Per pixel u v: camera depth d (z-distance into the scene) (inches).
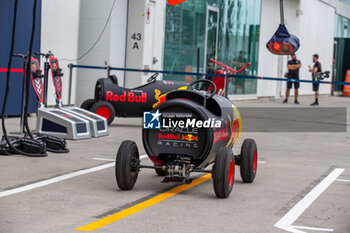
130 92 522.9
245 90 1046.4
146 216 234.8
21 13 560.4
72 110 482.0
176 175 272.1
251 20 1054.4
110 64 727.7
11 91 559.2
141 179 315.3
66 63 667.4
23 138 376.5
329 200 275.6
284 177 334.3
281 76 1190.3
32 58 439.2
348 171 362.6
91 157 374.3
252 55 1068.5
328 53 1467.8
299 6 1227.9
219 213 243.9
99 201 258.7
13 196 260.5
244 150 309.3
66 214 233.5
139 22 747.4
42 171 321.1
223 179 266.1
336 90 1610.5
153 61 773.3
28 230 208.8
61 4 649.0
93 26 725.9
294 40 485.4
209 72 602.9
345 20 1689.2
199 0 879.7
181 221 228.5
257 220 234.1
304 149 462.3
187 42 855.7
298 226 226.8
